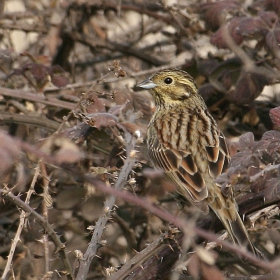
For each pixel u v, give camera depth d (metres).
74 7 13.52
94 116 9.30
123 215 11.63
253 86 11.25
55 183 11.12
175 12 12.45
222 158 9.59
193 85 11.59
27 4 13.76
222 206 8.49
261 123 12.33
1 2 12.80
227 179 7.14
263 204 8.73
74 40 13.59
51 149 8.48
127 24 14.13
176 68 12.00
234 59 11.56
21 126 11.93
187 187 9.17
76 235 11.34
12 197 7.71
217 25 11.72
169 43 13.91
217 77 11.62
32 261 10.60
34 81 12.70
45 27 13.37
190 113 11.00
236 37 11.07
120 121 10.04
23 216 7.96
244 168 7.36
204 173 9.33
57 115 11.58
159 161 10.00
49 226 7.83
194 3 13.13
